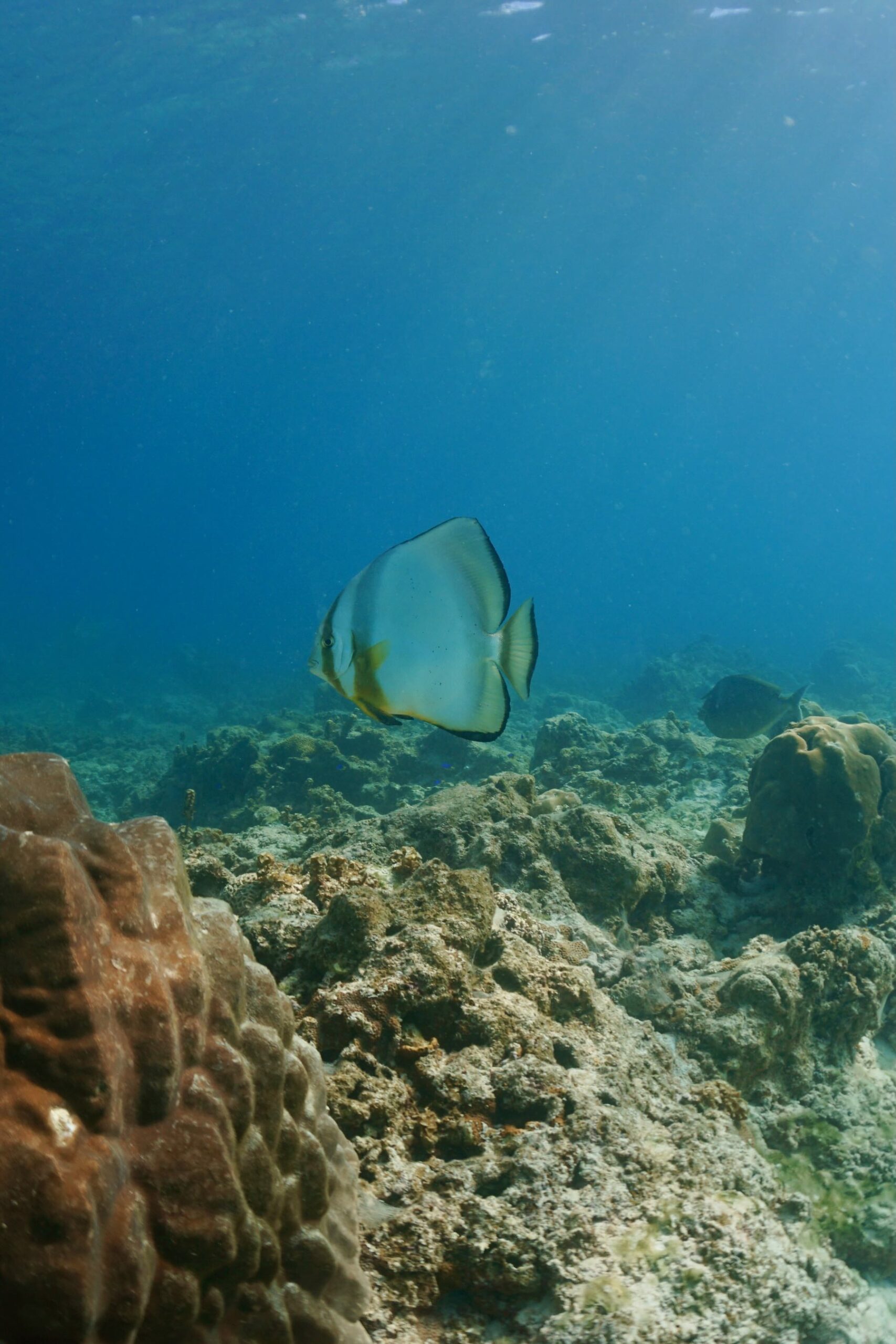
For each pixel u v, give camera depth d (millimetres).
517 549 194875
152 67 34719
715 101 45312
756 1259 2402
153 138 41906
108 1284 1470
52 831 1802
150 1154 1625
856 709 22328
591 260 78438
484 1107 2943
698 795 9867
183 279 73312
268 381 127562
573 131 48094
